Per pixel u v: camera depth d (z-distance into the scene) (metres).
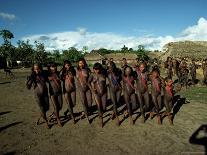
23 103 6.43
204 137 3.71
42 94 4.12
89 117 4.72
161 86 4.30
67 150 3.42
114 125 4.27
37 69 4.10
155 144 3.50
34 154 3.34
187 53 19.77
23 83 11.66
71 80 4.35
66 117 4.80
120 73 4.36
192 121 4.42
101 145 3.53
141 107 4.32
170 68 9.13
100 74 4.23
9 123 4.63
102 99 4.24
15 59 39.22
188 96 6.68
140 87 4.31
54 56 50.38
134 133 3.91
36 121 4.68
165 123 4.32
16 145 3.63
